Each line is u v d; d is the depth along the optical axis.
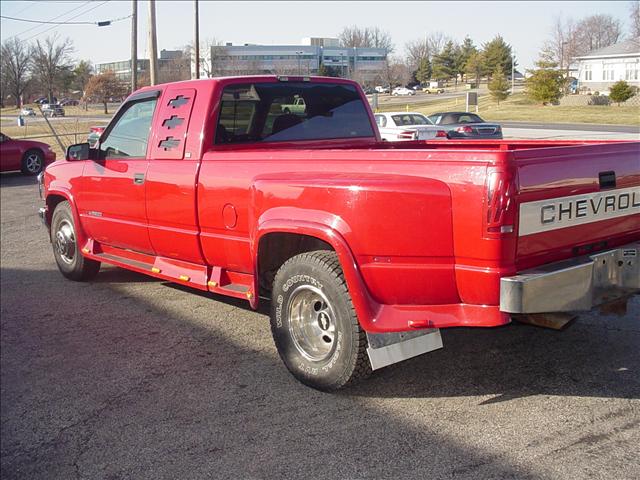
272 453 3.69
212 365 5.00
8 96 96.56
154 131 5.88
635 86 50.97
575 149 3.95
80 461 3.78
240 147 5.56
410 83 116.25
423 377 4.58
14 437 4.12
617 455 3.46
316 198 4.21
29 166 20.91
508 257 3.66
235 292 5.22
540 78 49.06
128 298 6.91
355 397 4.32
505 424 3.86
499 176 3.56
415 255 3.87
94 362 5.20
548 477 3.29
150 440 3.94
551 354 4.89
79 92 78.00
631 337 5.17
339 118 6.31
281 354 4.59
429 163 3.85
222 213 5.11
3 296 7.21
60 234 7.59
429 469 3.43
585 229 4.04
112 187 6.36
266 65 97.44
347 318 4.12
